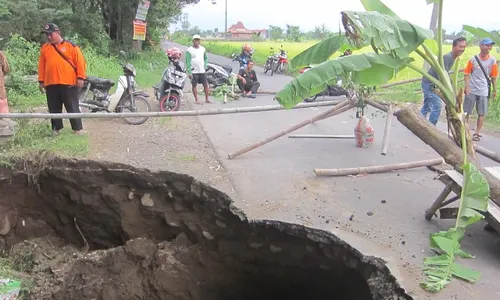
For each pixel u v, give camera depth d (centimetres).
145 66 2139
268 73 2209
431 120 880
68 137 752
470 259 452
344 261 478
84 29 1962
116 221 657
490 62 877
